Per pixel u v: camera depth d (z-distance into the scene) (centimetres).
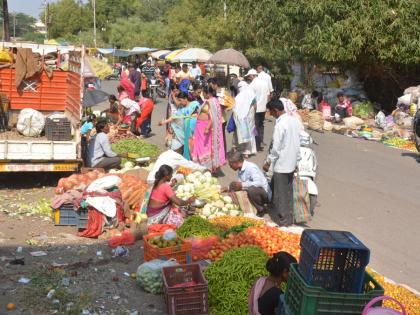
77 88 1223
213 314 576
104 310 584
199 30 4953
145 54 5847
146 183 991
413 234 893
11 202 998
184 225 772
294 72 2650
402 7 1994
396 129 1831
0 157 1035
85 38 9231
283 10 2202
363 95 2295
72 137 1150
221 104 1312
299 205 895
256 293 477
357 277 414
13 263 696
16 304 585
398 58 2053
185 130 1206
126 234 779
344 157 1487
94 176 962
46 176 1188
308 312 404
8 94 1341
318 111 1992
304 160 950
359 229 910
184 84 2098
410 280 717
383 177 1273
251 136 1374
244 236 720
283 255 474
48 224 880
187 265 612
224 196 955
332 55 2056
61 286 634
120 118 1600
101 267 700
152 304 605
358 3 2016
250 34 2509
